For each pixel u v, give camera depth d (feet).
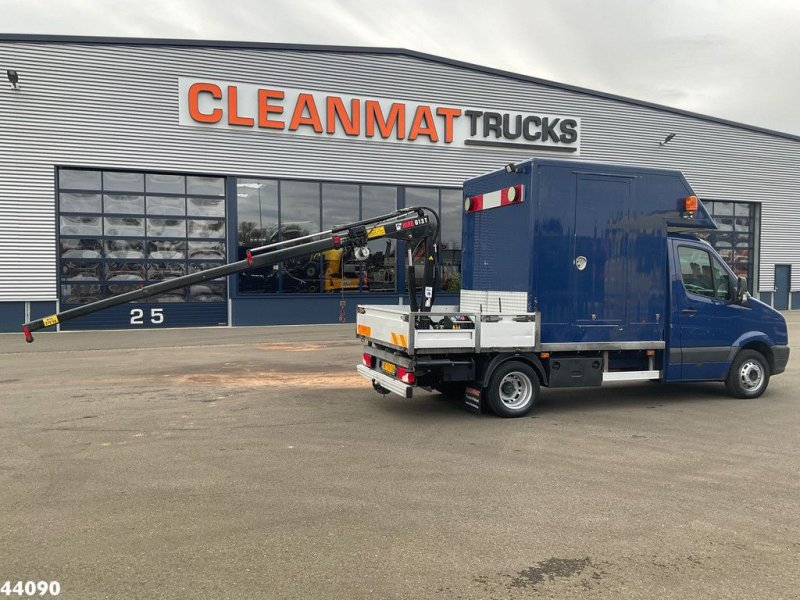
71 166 56.24
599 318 23.84
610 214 23.80
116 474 16.33
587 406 25.52
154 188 58.95
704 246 26.05
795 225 88.33
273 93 61.00
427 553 11.80
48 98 55.26
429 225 26.13
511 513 13.83
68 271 57.16
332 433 20.75
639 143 77.36
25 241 55.62
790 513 13.97
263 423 22.11
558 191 23.06
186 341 48.88
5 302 55.42
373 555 11.70
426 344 21.54
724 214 84.89
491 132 69.87
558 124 72.74
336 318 64.59
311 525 13.06
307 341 48.93
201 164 59.41
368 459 17.79
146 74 57.52
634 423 22.52
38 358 39.29
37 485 15.46
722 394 28.25
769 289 87.30
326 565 11.28
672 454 18.57
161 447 18.92
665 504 14.46
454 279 68.80
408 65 65.87
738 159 83.82
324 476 16.25
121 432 20.74
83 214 57.21
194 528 12.88
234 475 16.29
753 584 10.75
